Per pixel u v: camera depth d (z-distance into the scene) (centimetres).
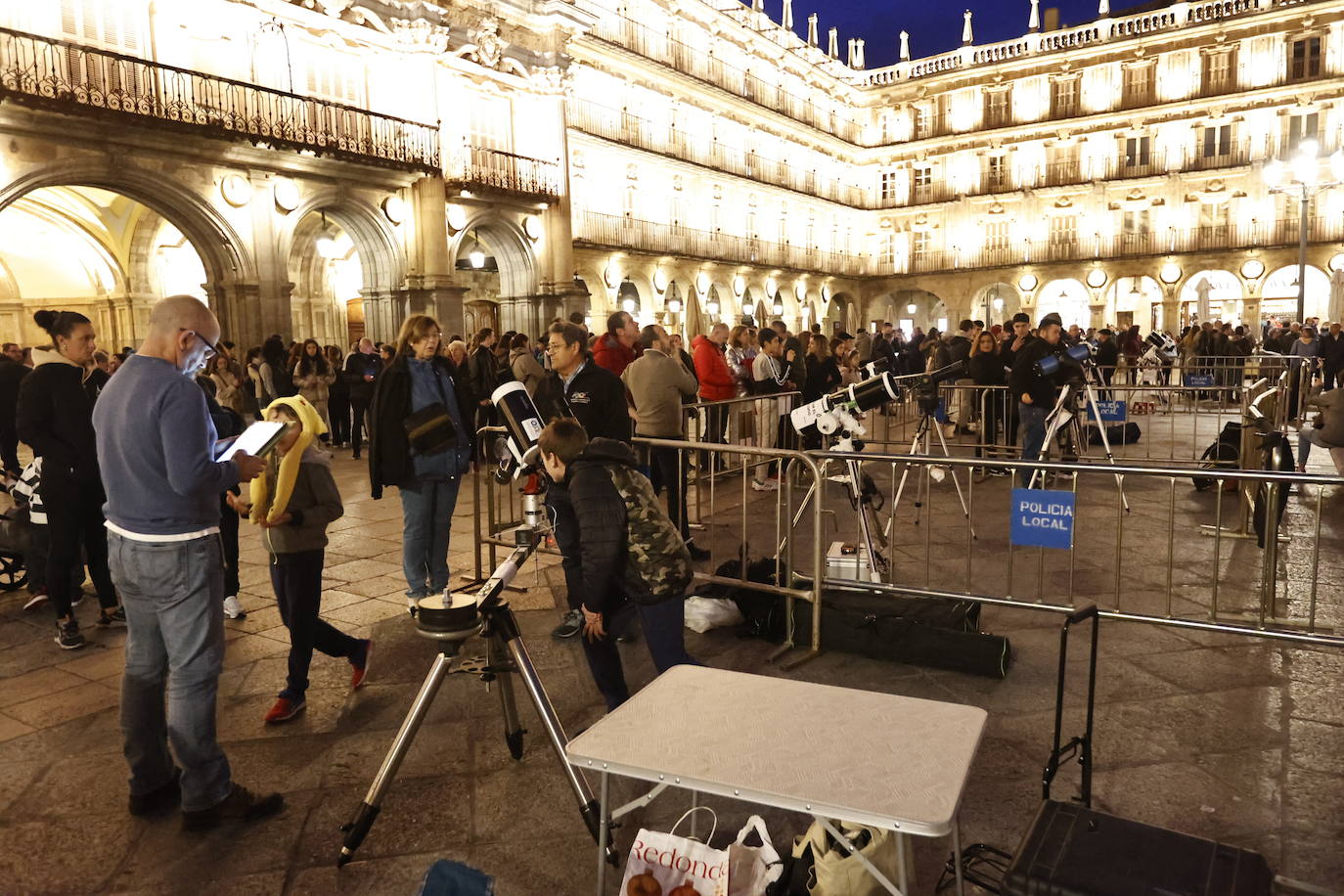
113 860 318
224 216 1538
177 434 306
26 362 1083
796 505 903
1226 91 3488
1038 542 489
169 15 1500
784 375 1109
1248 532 745
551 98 2238
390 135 1836
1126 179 3662
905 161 4216
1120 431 1331
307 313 2216
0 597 644
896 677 461
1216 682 445
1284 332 2147
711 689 250
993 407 1162
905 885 217
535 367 889
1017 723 404
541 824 335
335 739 407
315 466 427
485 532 819
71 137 1319
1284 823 322
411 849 321
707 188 3347
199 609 326
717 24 3356
